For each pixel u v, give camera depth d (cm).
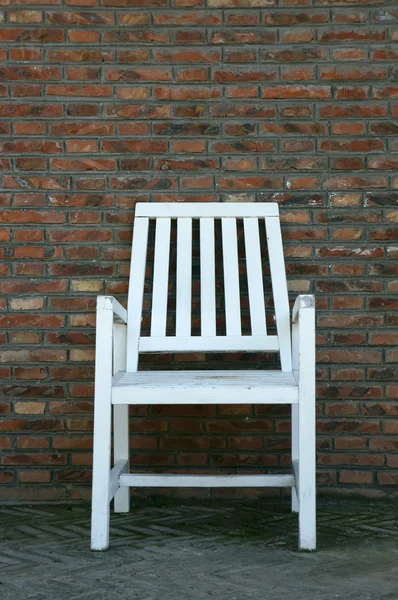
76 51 296
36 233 296
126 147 296
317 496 290
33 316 295
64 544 232
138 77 296
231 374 253
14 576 201
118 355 270
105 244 296
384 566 208
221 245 299
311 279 295
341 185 295
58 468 293
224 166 296
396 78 295
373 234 295
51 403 294
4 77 296
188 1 296
